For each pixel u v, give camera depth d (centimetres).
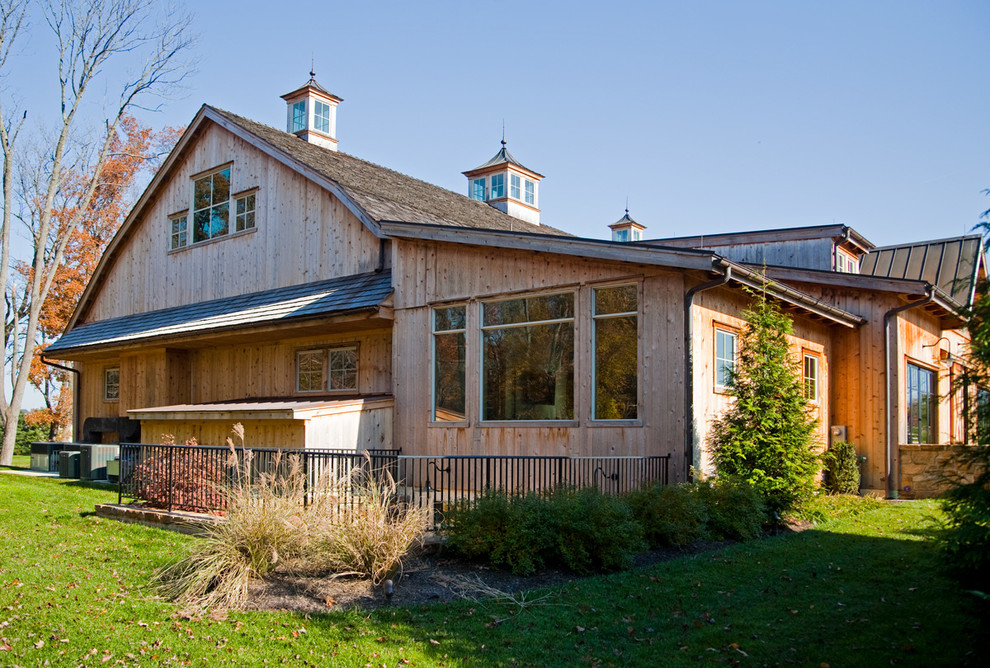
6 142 2595
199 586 748
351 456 1001
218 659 591
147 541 985
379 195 1703
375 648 605
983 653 577
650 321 1125
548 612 680
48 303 3362
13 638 630
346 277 1628
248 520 797
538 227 2525
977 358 586
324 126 2238
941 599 708
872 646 597
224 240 1939
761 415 1089
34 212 3244
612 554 811
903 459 1513
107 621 675
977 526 564
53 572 834
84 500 1334
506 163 2653
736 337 1227
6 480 1705
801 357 1429
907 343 1616
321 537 808
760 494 1035
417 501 1020
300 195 1761
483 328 1330
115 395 2233
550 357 1236
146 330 1991
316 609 699
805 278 1580
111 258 2275
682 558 863
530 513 827
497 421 1286
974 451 584
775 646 600
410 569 804
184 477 1123
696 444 1080
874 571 810
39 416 3647
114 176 3384
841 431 1541
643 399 1120
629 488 1085
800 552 895
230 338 1786
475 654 592
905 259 2142
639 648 600
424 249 1436
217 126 2003
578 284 1204
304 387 1725
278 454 951
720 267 1045
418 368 1419
